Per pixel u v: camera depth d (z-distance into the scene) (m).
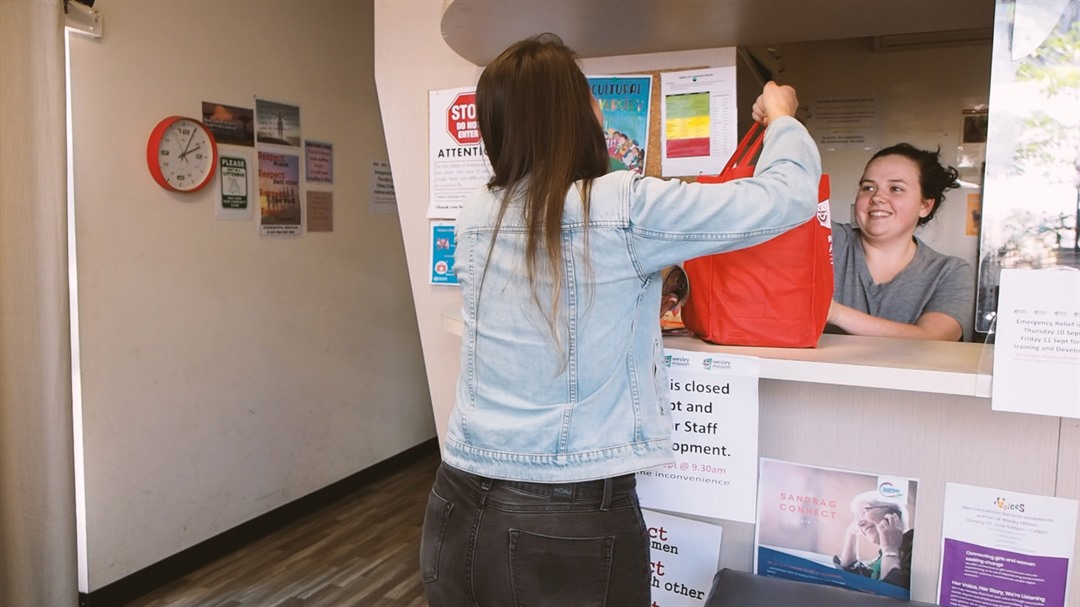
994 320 0.97
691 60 1.59
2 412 2.21
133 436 2.84
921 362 1.05
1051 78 0.93
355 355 4.05
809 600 1.13
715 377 1.26
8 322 2.20
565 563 0.94
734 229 0.91
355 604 2.83
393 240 4.30
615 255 0.94
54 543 2.30
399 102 1.88
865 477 1.22
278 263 3.49
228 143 3.17
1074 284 0.91
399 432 4.46
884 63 2.60
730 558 1.34
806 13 1.31
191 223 3.03
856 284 2.39
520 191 1.00
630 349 0.98
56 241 2.24
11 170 2.17
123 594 2.82
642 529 1.00
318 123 3.68
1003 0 0.95
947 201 2.46
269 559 3.23
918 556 1.19
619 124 1.66
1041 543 1.11
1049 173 0.93
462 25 1.40
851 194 2.69
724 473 1.28
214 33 3.07
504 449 0.96
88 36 2.57
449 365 1.91
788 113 1.08
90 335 2.66
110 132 2.68
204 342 3.12
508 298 0.99
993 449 1.12
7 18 2.14
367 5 3.98
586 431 0.94
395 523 3.64
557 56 1.00
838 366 1.05
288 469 3.62
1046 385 0.93
